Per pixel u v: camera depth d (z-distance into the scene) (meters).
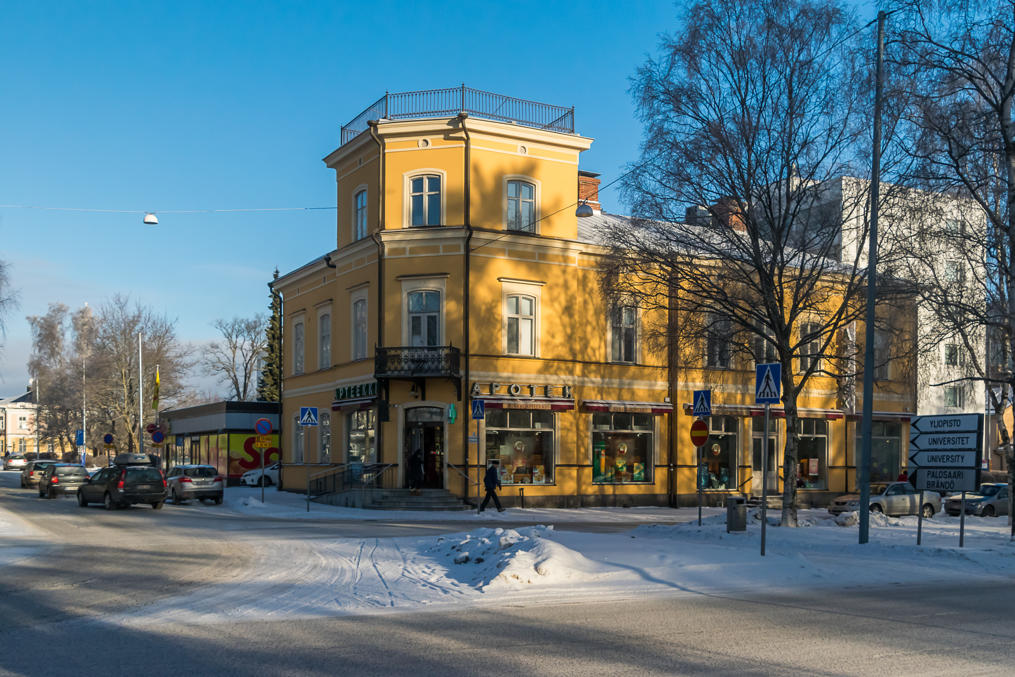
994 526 26.05
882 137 22.61
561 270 33.53
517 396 32.25
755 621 9.99
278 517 28.17
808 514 32.16
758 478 37.19
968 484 17.41
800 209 24.52
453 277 31.91
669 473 35.31
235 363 85.19
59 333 80.44
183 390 76.19
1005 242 22.72
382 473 31.95
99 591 12.17
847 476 39.28
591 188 38.97
